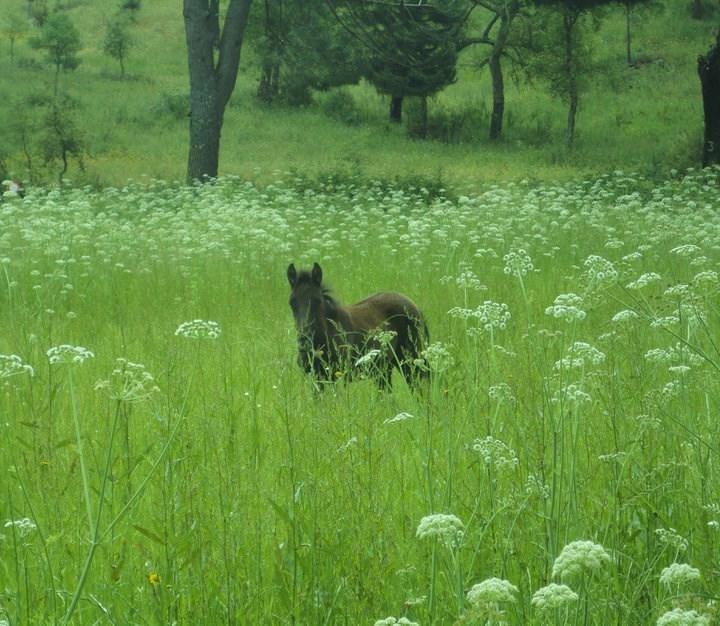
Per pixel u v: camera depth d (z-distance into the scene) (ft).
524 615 15.72
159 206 97.50
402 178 117.80
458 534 14.34
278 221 73.41
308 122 219.82
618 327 26.94
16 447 26.30
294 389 27.55
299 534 18.26
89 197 97.14
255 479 21.54
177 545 17.21
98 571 19.42
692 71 233.76
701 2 261.03
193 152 119.65
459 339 33.68
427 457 18.58
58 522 19.44
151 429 27.84
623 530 17.76
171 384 24.40
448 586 17.13
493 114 201.87
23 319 43.06
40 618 16.74
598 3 179.32
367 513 18.66
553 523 16.66
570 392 17.39
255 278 61.21
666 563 17.97
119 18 318.86
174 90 245.86
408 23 124.26
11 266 61.31
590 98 222.89
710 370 23.56
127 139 190.19
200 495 20.11
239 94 244.22
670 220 72.54
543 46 192.95
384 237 69.15
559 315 18.17
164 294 58.34
